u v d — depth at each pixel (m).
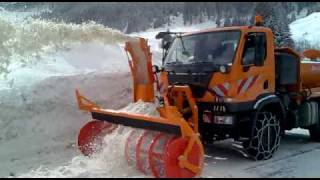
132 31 50.56
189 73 7.16
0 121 8.10
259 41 6.97
